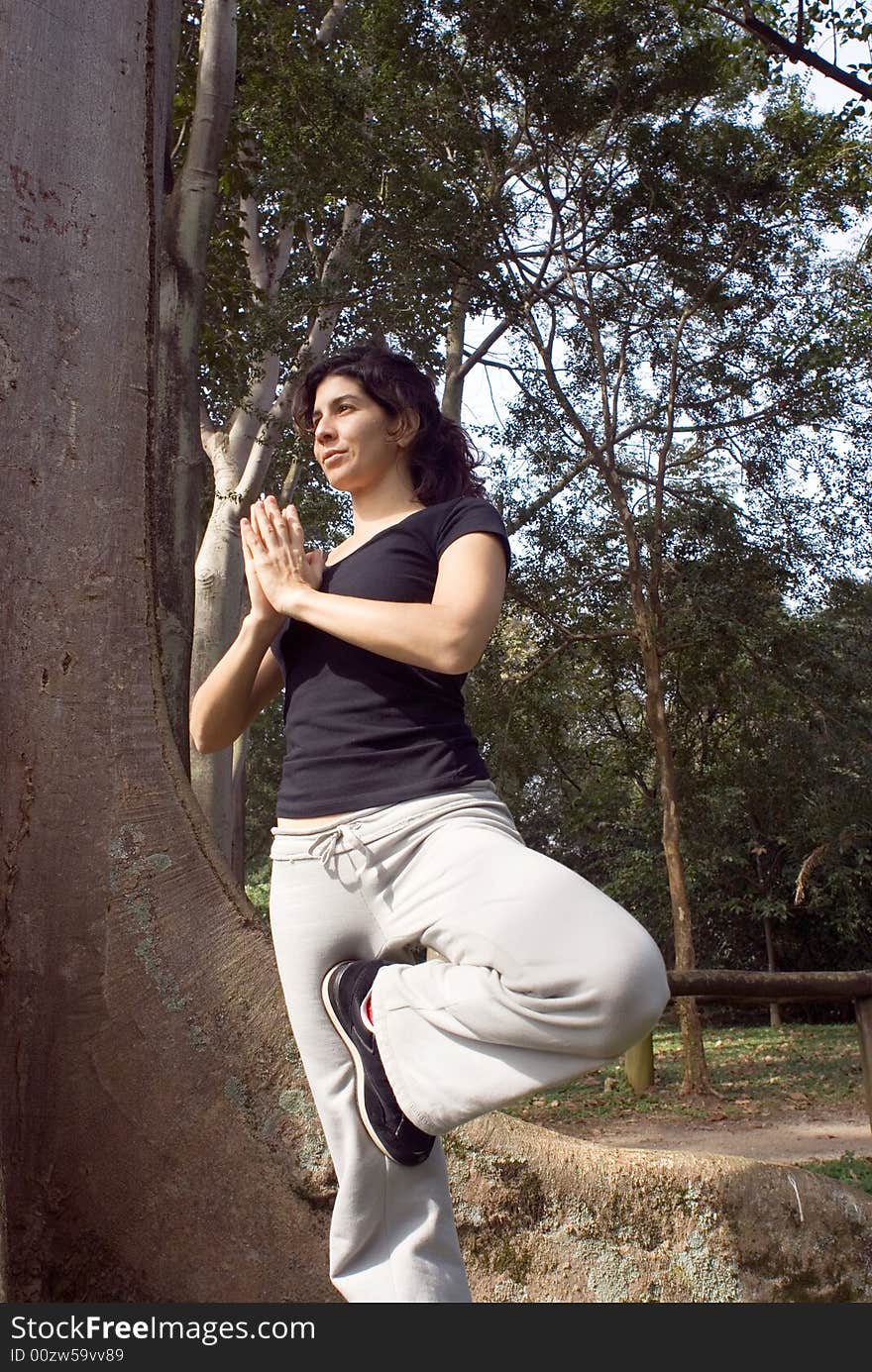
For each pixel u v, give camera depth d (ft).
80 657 7.87
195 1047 7.65
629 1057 33.55
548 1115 30.83
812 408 39.91
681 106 40.29
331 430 6.35
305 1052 5.67
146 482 8.39
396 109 37.11
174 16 13.03
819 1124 27.17
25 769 7.59
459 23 37.86
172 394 18.08
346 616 5.54
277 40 35.19
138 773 7.96
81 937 7.61
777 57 32.45
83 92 8.56
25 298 8.04
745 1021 62.75
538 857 5.09
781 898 59.52
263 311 35.94
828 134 32.89
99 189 8.51
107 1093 7.54
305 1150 7.56
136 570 8.22
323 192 36.09
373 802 5.44
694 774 44.39
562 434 41.81
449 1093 4.94
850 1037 47.39
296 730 5.85
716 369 40.93
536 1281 7.89
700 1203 8.14
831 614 42.63
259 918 8.16
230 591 37.68
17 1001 7.41
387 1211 5.59
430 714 5.64
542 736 44.57
